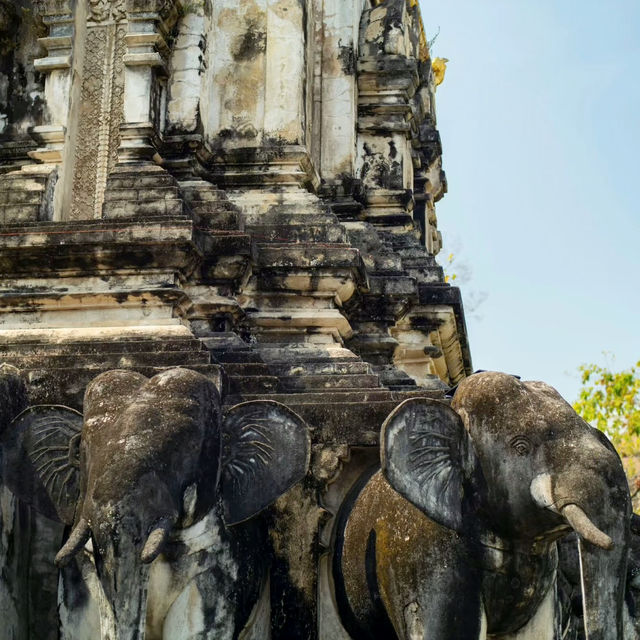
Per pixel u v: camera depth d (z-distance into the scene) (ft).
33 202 38.27
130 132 39.99
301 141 42.14
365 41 54.34
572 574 30.76
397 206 53.72
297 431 26.53
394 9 54.90
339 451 29.04
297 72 42.47
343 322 39.55
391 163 54.08
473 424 26.17
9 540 27.22
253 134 42.14
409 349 50.72
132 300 35.12
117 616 23.21
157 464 24.08
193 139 40.91
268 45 42.73
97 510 23.43
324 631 28.30
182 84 41.55
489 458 25.90
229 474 26.20
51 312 35.45
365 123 54.29
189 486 24.62
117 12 42.29
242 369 32.83
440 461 25.76
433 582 25.95
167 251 34.96
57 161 40.40
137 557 23.35
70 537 23.29
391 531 26.76
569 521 24.38
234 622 26.02
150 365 30.81
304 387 33.94
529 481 25.54
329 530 28.73
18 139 41.86
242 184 41.73
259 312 39.40
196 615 25.41
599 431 26.25
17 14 42.80
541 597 26.81
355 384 33.99
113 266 35.14
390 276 45.42
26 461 26.50
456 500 25.84
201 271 36.68
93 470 24.25
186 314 36.17
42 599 27.86
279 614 28.19
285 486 26.25
